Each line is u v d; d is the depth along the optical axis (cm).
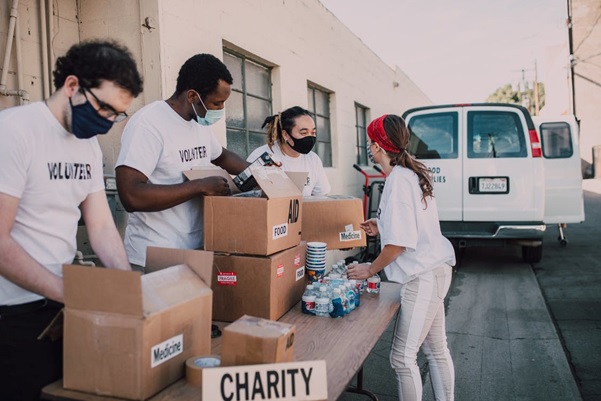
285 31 493
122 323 129
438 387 242
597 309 454
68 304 134
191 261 162
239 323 141
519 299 496
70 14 307
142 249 220
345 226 269
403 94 1177
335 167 670
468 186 568
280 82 482
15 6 263
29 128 142
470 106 574
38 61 288
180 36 320
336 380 146
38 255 151
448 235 573
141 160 205
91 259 298
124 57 143
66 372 136
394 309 220
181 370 144
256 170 208
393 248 217
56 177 151
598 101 2272
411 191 218
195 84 212
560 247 776
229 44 391
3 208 136
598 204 1377
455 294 523
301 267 230
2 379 146
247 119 438
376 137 225
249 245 197
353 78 743
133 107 307
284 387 130
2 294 147
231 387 128
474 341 388
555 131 640
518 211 557
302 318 205
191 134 227
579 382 315
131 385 129
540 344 378
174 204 202
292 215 219
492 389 309
